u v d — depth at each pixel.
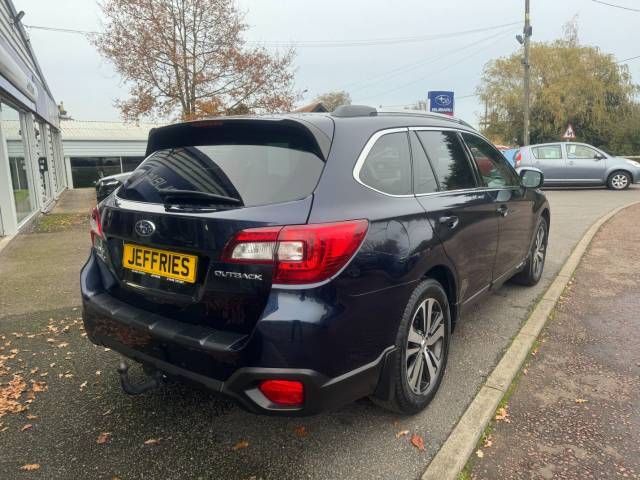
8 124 10.01
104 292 2.85
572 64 35.12
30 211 11.79
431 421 2.81
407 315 2.61
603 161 16.31
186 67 14.94
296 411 2.16
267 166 2.43
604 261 6.40
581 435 2.69
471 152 3.72
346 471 2.40
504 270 4.15
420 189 2.95
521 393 3.15
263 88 15.82
